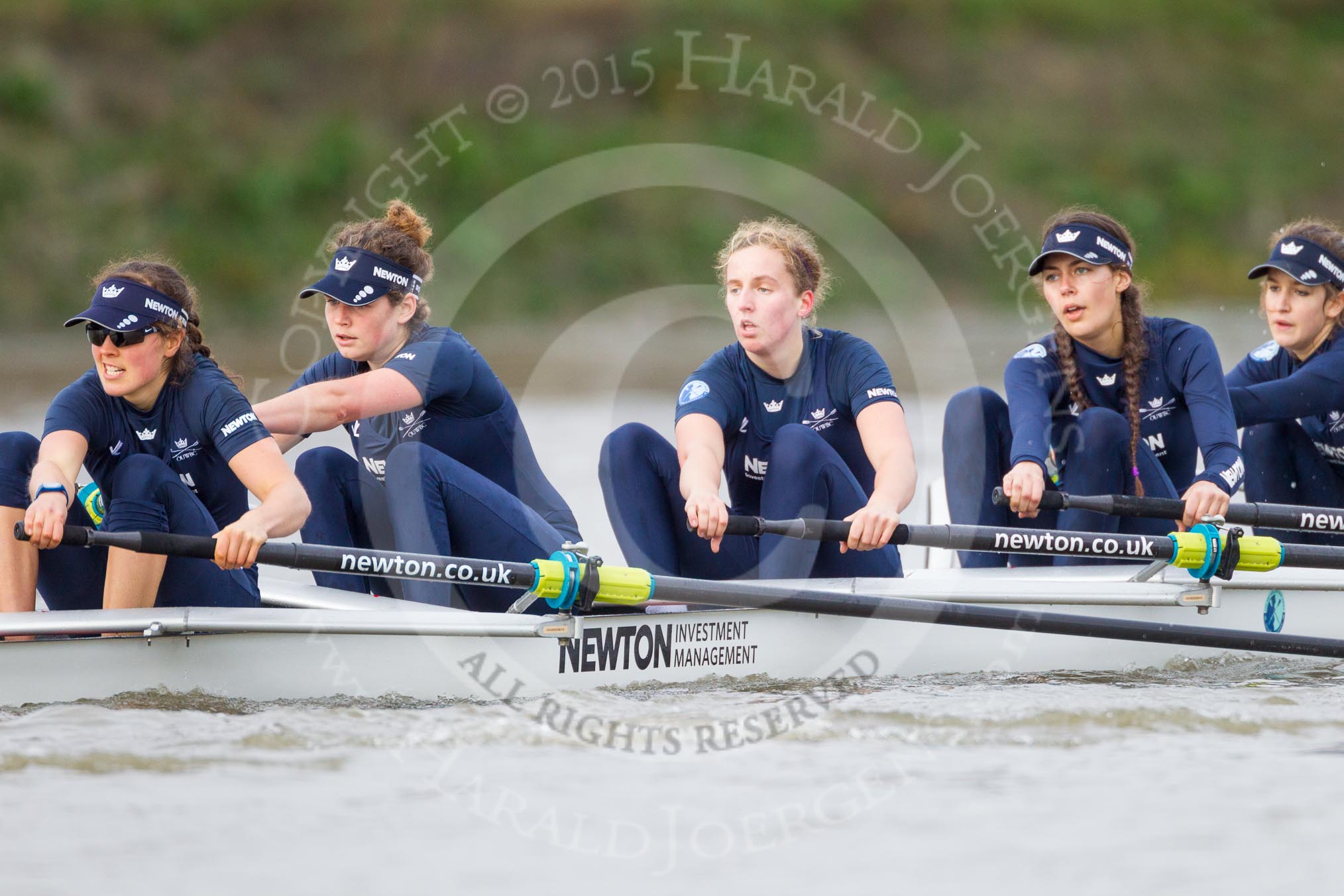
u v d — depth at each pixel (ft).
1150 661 84.74
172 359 71.26
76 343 322.96
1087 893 51.11
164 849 53.93
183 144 399.65
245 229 387.55
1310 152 571.28
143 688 68.59
